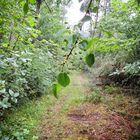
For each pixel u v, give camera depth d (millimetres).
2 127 4801
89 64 867
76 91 10031
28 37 4465
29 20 4004
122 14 5047
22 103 6805
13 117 5730
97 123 6176
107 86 10328
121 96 9031
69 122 6148
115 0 4789
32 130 5461
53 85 936
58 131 5582
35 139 4871
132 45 4445
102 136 5461
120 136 5512
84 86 11227
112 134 5574
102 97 8664
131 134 5543
